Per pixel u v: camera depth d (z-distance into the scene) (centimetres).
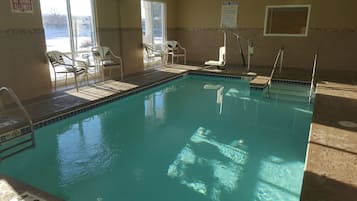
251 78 708
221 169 308
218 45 936
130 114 489
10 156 320
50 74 540
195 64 902
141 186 277
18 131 354
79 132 409
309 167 246
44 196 202
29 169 306
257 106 530
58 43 579
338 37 771
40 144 366
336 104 430
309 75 704
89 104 467
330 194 209
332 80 630
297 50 828
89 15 631
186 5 952
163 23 916
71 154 341
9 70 464
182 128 426
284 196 260
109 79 651
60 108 429
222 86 687
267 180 286
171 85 698
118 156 338
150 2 838
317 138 306
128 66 752
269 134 402
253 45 881
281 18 828
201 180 287
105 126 434
